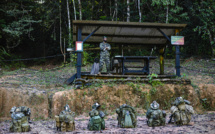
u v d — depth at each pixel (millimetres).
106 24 9906
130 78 9852
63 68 17844
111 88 9414
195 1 19375
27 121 6309
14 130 6113
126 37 12055
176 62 10523
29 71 16375
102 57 10609
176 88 9797
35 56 24688
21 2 20531
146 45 13141
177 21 20719
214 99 9828
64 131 6066
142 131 5824
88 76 9773
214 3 17906
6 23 21094
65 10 23078
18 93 8766
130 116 6477
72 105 8852
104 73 10750
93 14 23906
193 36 20766
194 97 9703
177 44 10422
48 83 11398
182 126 6336
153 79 9875
